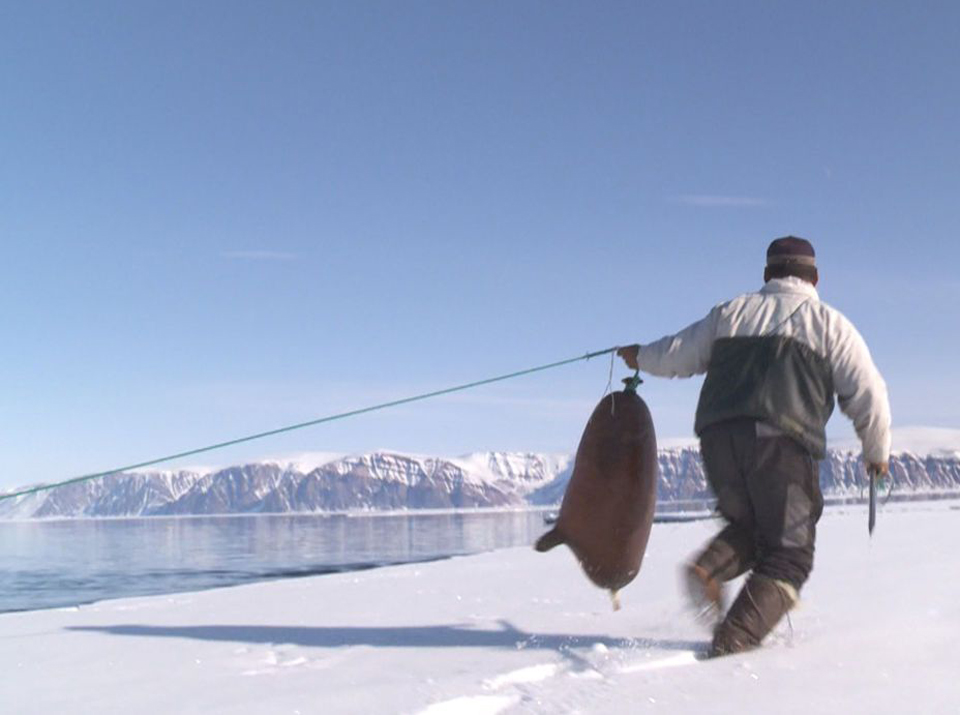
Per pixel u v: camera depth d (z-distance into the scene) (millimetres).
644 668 2869
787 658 2930
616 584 3754
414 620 4473
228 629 4398
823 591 4789
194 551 47594
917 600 4281
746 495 3236
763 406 3166
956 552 7043
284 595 6461
